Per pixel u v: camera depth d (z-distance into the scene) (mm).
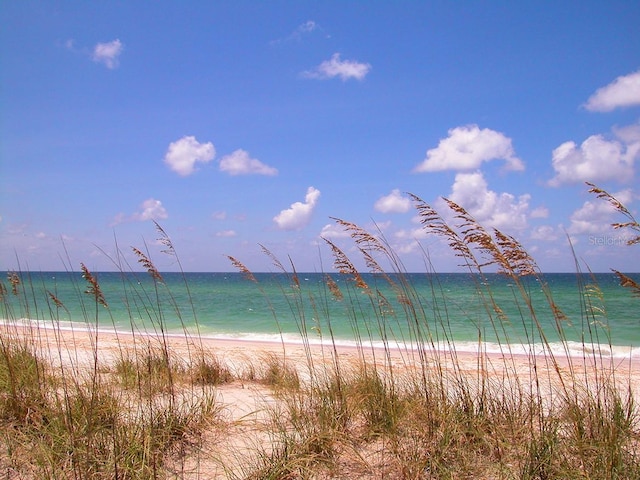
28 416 5203
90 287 5352
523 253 4930
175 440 5270
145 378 6637
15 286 6961
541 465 4375
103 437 4758
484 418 5230
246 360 11344
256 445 5211
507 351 14953
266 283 73438
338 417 5520
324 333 20609
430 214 5180
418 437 5039
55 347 13164
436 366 6340
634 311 27312
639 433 5051
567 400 5137
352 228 5730
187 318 26516
